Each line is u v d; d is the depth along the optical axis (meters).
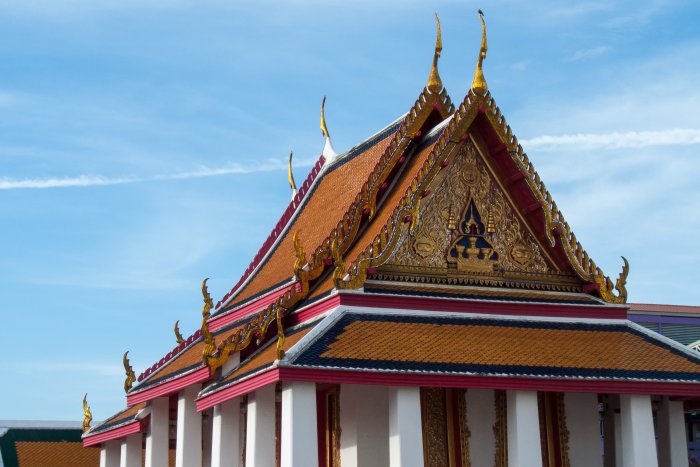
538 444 28.20
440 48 33.94
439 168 31.23
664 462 31.23
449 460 30.52
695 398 31.70
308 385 27.08
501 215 32.00
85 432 45.97
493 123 31.75
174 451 46.94
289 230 40.75
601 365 29.41
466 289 31.02
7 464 56.41
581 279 32.22
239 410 31.95
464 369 27.86
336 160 40.47
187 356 37.44
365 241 31.44
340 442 30.56
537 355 29.30
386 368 27.30
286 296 31.38
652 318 49.25
